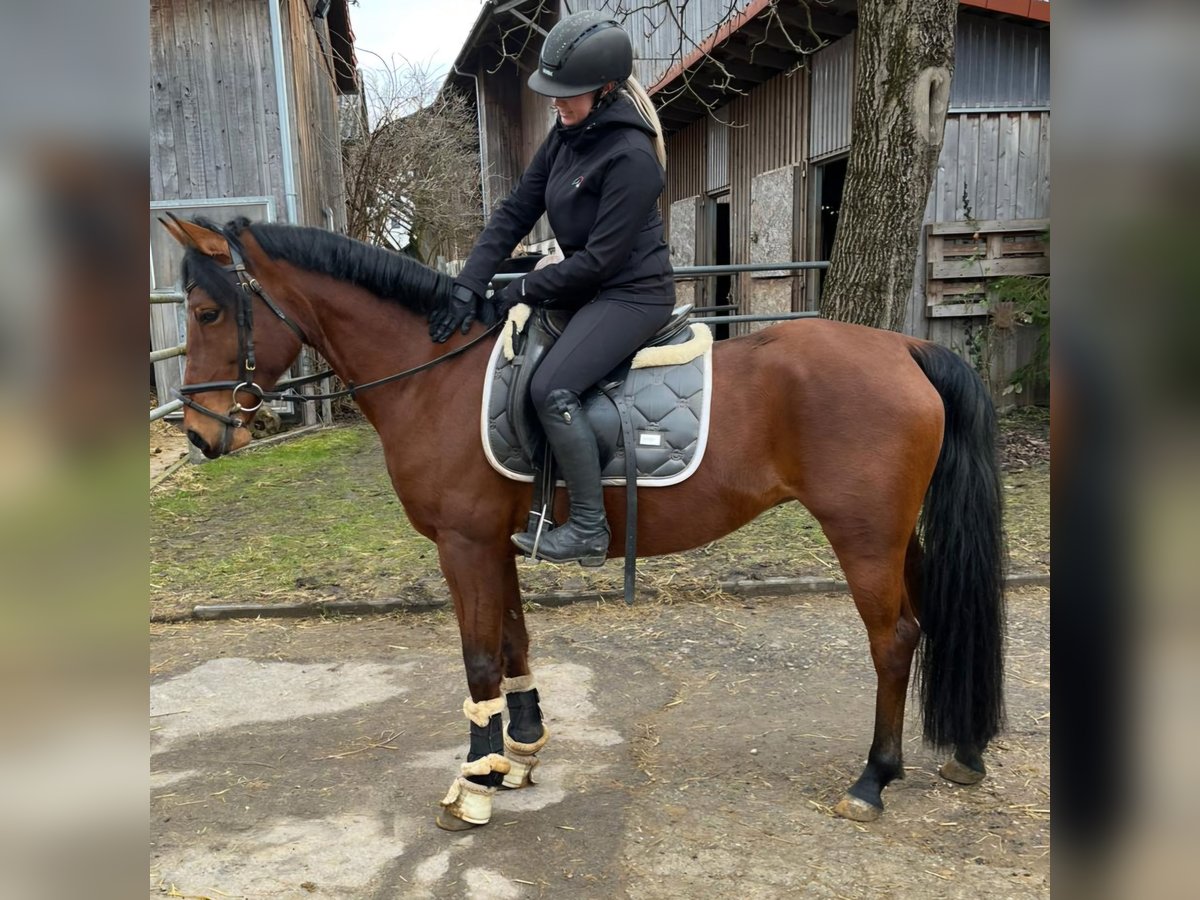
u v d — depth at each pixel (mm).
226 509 5758
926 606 2395
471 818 2381
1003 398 7277
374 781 2686
